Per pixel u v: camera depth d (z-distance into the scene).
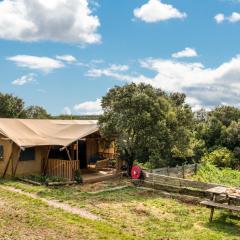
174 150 28.08
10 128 26.53
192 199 19.88
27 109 61.22
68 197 19.77
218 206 15.51
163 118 25.97
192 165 29.86
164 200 19.78
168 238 13.56
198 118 49.47
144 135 25.48
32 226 13.57
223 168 36.47
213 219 16.25
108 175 26.34
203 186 20.56
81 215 16.39
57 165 25.52
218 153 39.19
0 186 22.69
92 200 19.31
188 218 16.38
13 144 25.39
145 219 16.09
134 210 17.53
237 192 16.03
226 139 43.00
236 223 15.72
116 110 26.03
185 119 28.06
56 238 12.32
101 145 30.42
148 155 28.34
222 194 16.05
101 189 22.44
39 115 60.84
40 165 26.67
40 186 22.83
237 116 48.34
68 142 25.06
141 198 20.11
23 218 14.61
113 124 25.88
